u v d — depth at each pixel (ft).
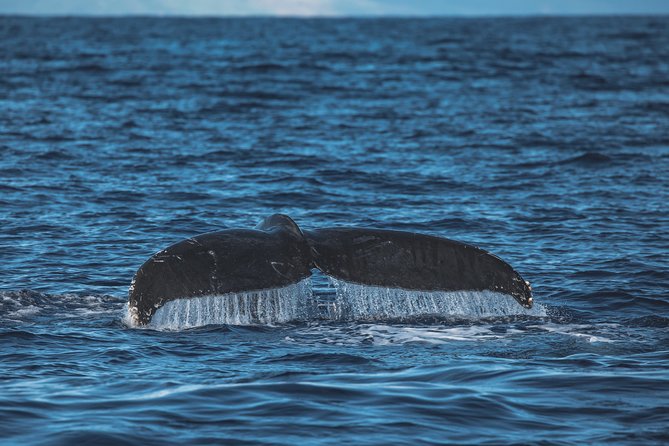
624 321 155.53
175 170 314.96
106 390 119.34
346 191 285.64
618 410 113.39
